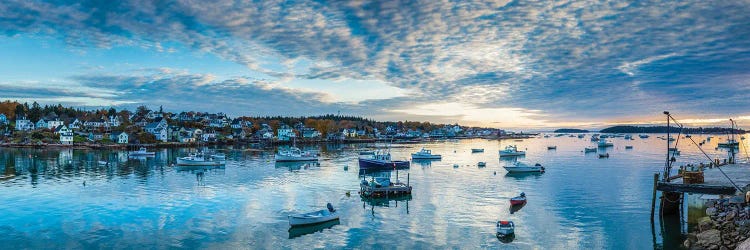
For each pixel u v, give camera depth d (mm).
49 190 58844
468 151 155625
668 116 43625
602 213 43500
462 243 34625
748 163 62281
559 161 106125
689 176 38500
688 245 32719
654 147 175625
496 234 36750
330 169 87438
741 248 27812
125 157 121125
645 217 41719
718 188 35781
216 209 46438
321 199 52125
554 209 45500
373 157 92625
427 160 112938
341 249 33656
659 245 33688
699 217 40031
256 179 70688
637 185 61469
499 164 98875
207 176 74875
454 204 48656
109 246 34531
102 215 43875
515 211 44750
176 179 70688
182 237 36719
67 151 145750
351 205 48531
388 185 56125
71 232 38125
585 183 64250
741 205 37500
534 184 63812
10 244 35094
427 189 59406
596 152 143375
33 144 167000
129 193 56219
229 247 34250
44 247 34375
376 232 37875
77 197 53375
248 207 47469
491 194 54969
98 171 83000
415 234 37125
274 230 38594
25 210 46219
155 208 46906
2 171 82438
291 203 49688
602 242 34594
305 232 37969
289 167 91375
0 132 196125
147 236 37031
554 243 34406
